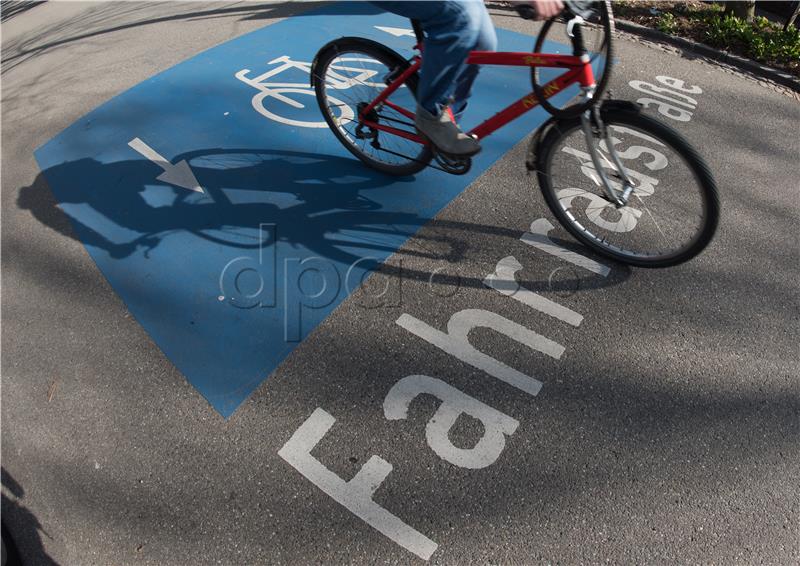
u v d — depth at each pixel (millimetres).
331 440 2363
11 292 3174
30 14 9227
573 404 2436
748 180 3529
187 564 2057
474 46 2383
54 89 5445
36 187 3961
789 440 2285
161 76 5176
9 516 2240
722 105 4266
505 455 2281
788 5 5523
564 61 2428
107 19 7590
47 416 2562
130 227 3477
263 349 2719
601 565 1983
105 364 2744
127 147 4227
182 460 2346
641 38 5223
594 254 3072
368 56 3211
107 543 2135
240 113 4457
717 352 2598
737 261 3000
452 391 2508
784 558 1979
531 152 2861
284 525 2127
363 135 3459
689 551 2004
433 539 2064
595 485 2180
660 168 3576
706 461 2230
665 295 2850
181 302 2980
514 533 2066
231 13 6582
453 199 3469
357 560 2027
